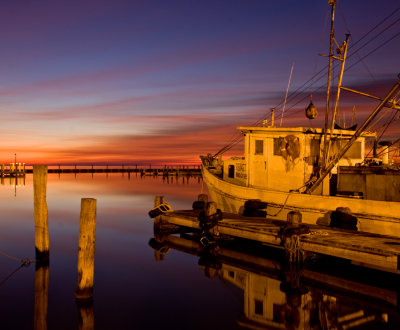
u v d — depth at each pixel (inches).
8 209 1068.5
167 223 694.5
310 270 461.4
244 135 687.1
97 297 402.9
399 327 333.7
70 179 2834.6
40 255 507.2
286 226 478.9
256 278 463.5
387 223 486.0
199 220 587.5
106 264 529.7
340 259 487.2
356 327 334.3
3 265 505.0
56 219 912.9
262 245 584.4
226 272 487.8
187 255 573.9
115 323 341.1
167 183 2391.7
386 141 642.8
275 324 339.9
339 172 567.8
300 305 383.2
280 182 645.3
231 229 544.7
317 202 556.1
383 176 521.3
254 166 673.0
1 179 2635.3
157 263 534.3
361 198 538.9
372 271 462.6
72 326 334.6
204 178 831.7
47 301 388.5
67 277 458.3
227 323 343.3
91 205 382.6
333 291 413.7
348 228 500.4
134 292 419.5
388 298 391.9
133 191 1756.9
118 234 741.9
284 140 636.1
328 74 580.4
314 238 446.9
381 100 529.7
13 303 382.6
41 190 498.0
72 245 626.5
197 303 390.3
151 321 346.0
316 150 636.7
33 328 330.6
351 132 649.6
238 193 670.5
